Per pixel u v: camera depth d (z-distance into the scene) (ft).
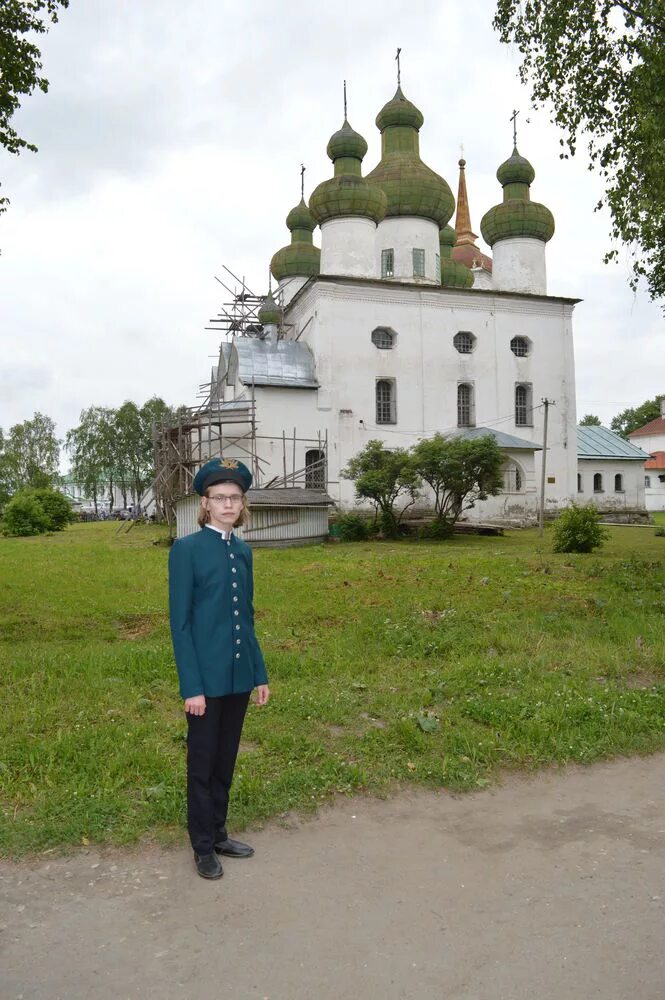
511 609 37.37
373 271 121.39
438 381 120.06
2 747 18.03
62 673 25.36
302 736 18.88
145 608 40.81
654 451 240.32
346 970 10.23
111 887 12.50
